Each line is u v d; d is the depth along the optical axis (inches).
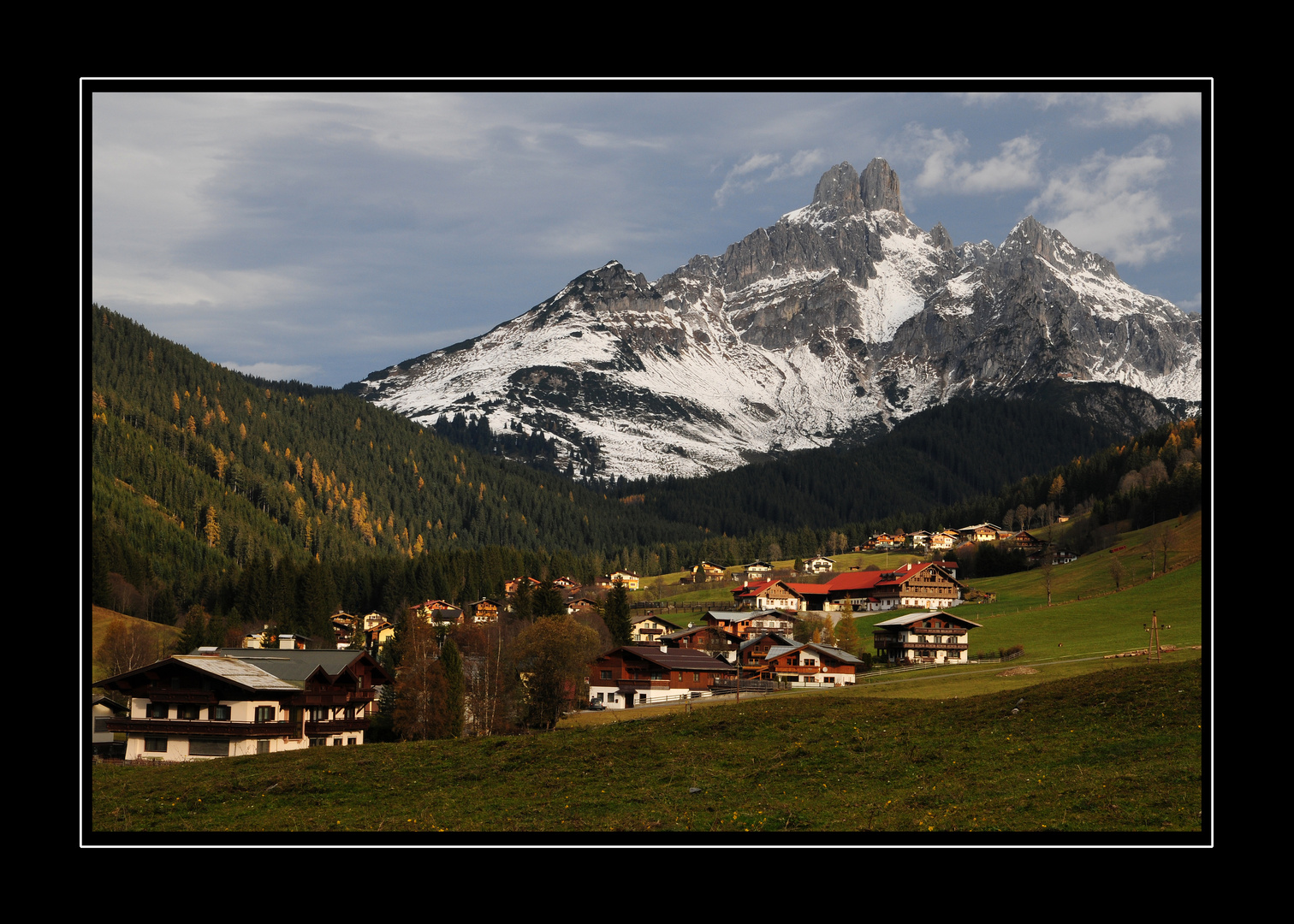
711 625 7155.5
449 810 1669.5
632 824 1482.5
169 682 2903.5
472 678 3661.4
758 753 2025.1
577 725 3560.5
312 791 1846.7
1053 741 1839.3
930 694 3560.5
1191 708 1836.9
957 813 1424.7
